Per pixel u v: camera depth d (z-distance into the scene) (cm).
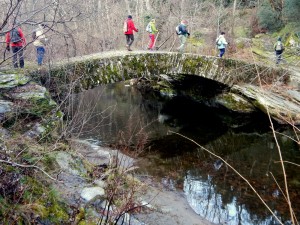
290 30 1606
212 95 1331
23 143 383
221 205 610
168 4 1984
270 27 1780
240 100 1193
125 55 874
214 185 693
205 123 1212
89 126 1051
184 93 1529
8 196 285
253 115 1195
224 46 1137
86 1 1227
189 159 841
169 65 984
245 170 776
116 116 1258
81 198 367
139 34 1938
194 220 535
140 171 723
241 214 579
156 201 563
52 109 528
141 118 1253
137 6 2119
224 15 1866
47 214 303
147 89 1784
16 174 313
